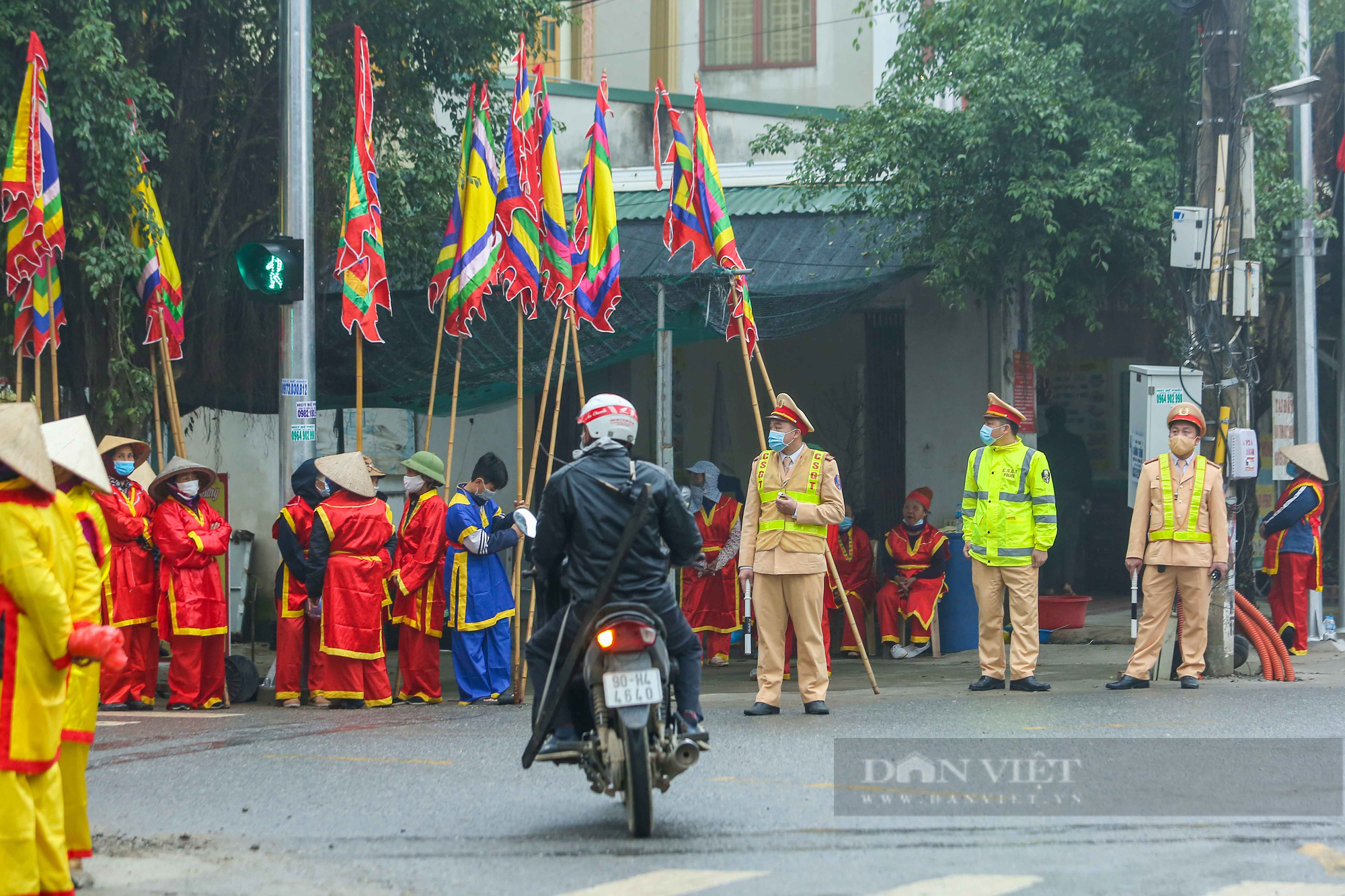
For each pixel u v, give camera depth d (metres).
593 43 32.31
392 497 23.44
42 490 6.35
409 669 14.49
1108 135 17.28
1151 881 6.82
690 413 25.08
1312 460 17.39
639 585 8.12
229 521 22.36
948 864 7.19
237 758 10.74
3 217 14.31
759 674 12.72
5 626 6.18
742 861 7.32
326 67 16.78
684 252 19.78
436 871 7.23
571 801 9.01
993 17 18.34
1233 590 15.18
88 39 14.16
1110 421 23.97
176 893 6.85
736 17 31.77
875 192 19.22
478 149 15.16
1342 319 20.17
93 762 10.59
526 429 25.42
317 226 17.69
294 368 15.35
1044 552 14.10
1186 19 15.17
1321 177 21.91
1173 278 18.11
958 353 20.94
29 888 6.16
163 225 15.56
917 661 18.39
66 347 16.58
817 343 24.38
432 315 18.53
